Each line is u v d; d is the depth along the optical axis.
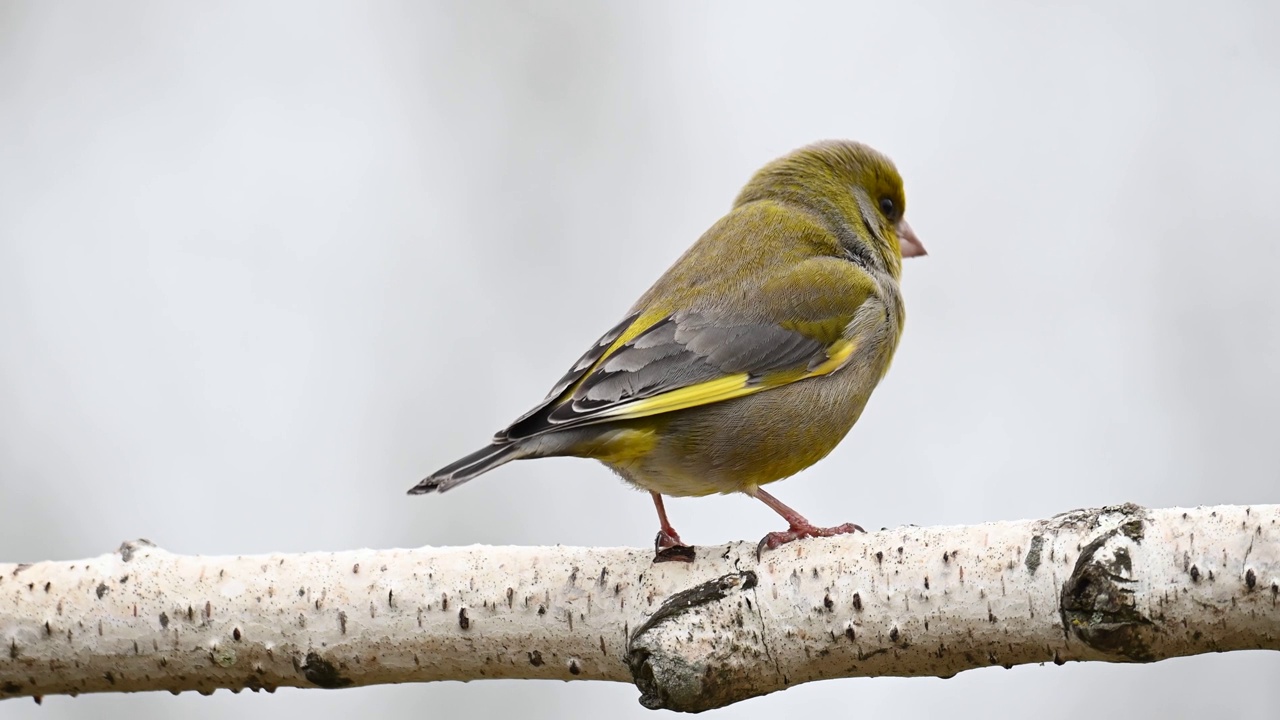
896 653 7.54
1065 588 7.00
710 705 7.75
